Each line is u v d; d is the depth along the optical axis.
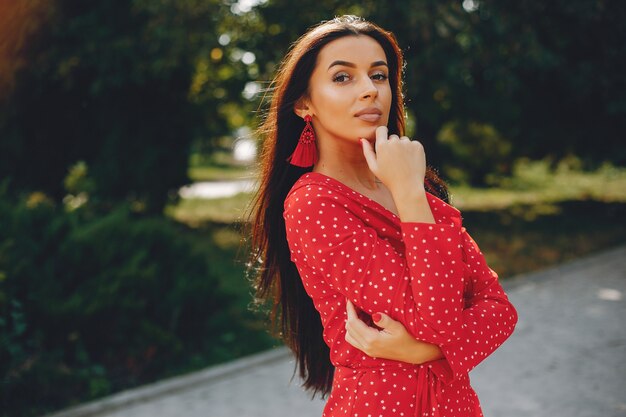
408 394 1.42
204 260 5.29
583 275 7.18
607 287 6.59
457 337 1.32
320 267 1.41
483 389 4.02
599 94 11.16
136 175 10.47
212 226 11.80
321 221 1.41
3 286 3.95
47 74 9.74
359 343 1.38
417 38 8.45
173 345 4.59
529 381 4.11
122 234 4.84
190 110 11.29
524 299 6.28
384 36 1.61
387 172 1.36
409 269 1.32
